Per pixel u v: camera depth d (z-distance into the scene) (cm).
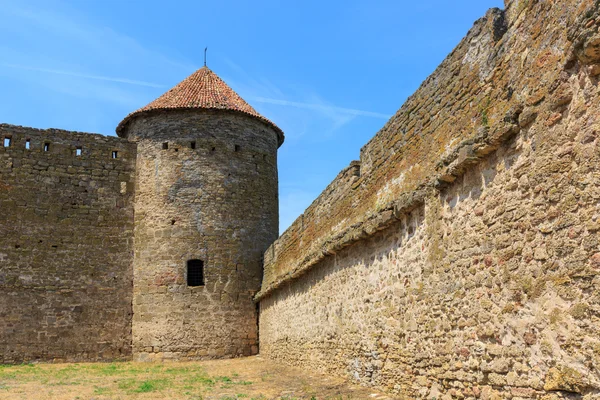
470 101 668
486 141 582
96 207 2198
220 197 2239
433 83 780
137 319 2122
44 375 1598
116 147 2289
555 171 474
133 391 1186
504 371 547
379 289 945
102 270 2148
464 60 693
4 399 1097
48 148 2184
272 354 1898
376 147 991
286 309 1725
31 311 2019
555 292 469
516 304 530
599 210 419
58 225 2127
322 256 1260
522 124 527
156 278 2131
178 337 2077
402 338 832
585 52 426
